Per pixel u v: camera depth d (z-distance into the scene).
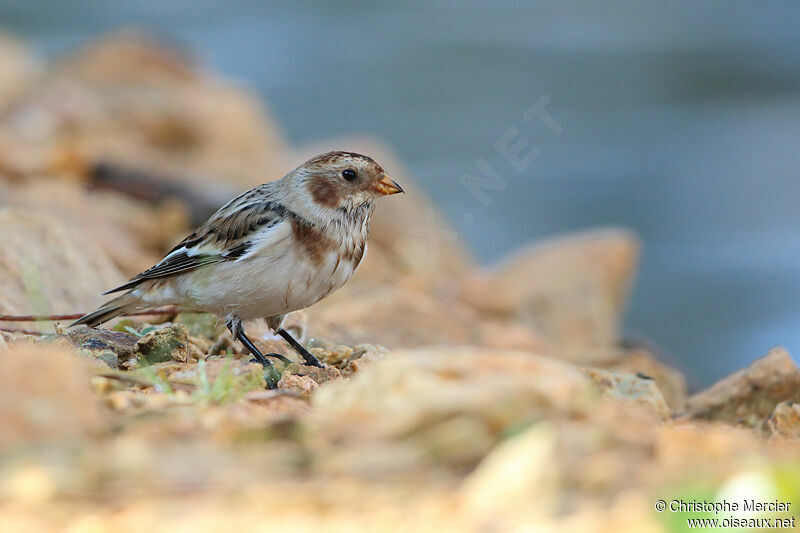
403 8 46.75
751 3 47.31
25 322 8.86
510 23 45.00
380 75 37.88
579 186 29.11
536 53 40.75
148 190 16.73
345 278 8.73
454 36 42.59
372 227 16.70
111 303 8.90
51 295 9.78
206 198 16.67
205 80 26.94
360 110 34.44
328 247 8.51
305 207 8.47
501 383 5.52
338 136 32.44
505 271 16.33
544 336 15.52
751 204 28.11
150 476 5.07
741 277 24.08
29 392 5.39
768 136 33.09
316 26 43.59
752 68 39.03
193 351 8.27
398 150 30.95
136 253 14.45
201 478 5.07
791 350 20.84
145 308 8.97
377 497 4.97
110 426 5.53
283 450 5.35
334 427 5.55
